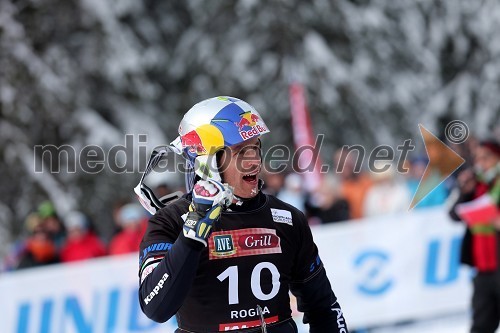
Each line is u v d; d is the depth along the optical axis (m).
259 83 43.25
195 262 7.79
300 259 8.95
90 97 42.97
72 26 42.56
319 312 9.23
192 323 8.46
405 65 47.41
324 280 9.16
